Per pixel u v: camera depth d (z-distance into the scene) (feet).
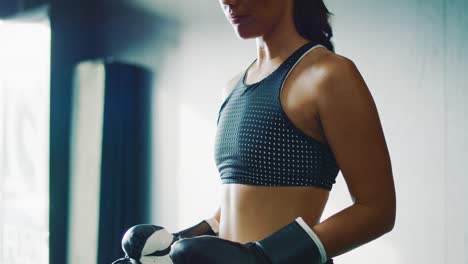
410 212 7.39
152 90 11.46
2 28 13.21
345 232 3.56
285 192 3.86
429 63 7.23
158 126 11.30
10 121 13.05
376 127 3.71
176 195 10.87
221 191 4.26
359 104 3.68
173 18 11.01
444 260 7.04
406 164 7.44
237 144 3.97
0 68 13.15
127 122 11.80
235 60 9.78
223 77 9.99
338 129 3.68
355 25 8.04
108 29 12.60
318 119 3.80
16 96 13.01
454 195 6.95
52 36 12.52
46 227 12.35
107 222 11.71
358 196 3.67
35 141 12.66
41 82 12.64
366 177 3.65
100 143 11.68
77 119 12.33
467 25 6.87
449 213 7.00
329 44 4.23
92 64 11.98
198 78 10.48
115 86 11.75
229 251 3.43
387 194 3.65
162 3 11.25
